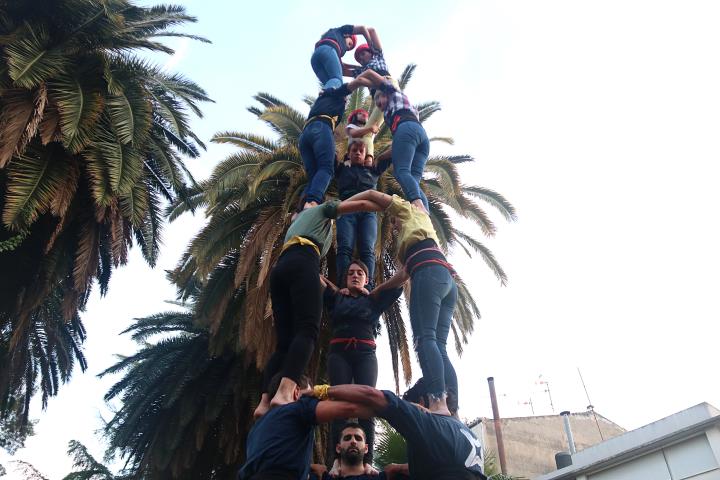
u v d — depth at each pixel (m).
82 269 12.23
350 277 5.45
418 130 5.32
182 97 13.72
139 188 12.48
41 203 10.62
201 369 16.20
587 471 15.66
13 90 11.06
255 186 11.45
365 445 4.37
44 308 16.47
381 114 6.36
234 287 12.56
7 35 11.98
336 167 6.48
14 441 25.05
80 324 18.84
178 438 15.67
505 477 13.36
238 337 14.52
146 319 18.67
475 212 13.61
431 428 3.15
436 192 13.43
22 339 15.49
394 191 12.29
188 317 18.69
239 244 13.20
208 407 15.30
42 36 12.05
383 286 5.28
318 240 3.99
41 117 10.77
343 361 5.18
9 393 17.42
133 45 13.51
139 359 18.72
